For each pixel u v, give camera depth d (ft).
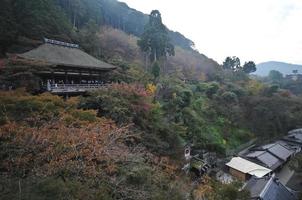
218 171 89.25
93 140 35.37
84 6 164.14
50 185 25.13
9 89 53.26
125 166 36.70
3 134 33.09
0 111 40.57
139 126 63.21
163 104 96.94
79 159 32.32
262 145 124.16
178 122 93.25
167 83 115.65
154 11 151.84
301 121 148.77
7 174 28.07
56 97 53.16
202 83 155.94
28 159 29.91
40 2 99.40
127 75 98.48
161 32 149.48
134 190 31.53
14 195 22.75
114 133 42.01
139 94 67.21
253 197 59.26
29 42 83.97
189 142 90.33
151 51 151.53
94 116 50.90
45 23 97.96
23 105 44.27
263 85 178.40
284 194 64.90
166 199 33.63
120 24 215.51
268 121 141.38
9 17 84.07
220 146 100.37
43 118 42.75
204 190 45.44
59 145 32.58
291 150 116.67
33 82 59.26
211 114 124.98
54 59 70.49
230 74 204.33
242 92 158.20
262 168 88.69
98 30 148.05
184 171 74.13
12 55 63.82
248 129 138.51
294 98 165.58
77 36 113.70
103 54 119.34
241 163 92.27
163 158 48.19
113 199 29.66
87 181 29.53
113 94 64.34
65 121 42.34
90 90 71.10
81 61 79.97
